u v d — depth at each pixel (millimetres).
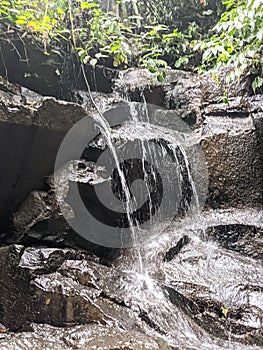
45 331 3125
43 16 5078
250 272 4055
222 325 3416
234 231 4840
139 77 6148
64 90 5520
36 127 3820
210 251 4484
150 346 2695
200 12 7094
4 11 4609
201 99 5785
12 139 3777
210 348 2922
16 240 4086
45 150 4055
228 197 5250
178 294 3721
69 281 3561
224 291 3701
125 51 5832
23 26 4840
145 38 6887
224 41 5469
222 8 6957
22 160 3979
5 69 4855
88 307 3219
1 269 3650
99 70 5996
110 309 3246
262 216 4961
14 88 4461
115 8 7125
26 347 2721
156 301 3465
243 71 5535
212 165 5301
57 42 5344
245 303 3547
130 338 2818
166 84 6117
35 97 4582
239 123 5426
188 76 6172
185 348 2793
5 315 3463
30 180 4164
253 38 5277
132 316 3223
